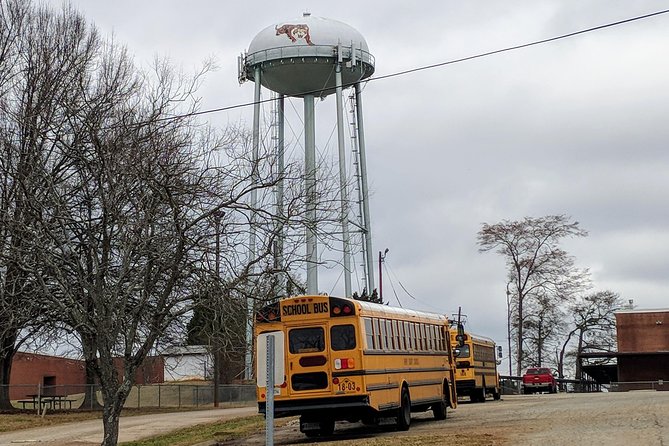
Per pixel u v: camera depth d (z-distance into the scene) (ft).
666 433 65.92
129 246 67.92
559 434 69.21
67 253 69.41
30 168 74.74
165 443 85.05
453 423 90.12
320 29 157.28
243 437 90.53
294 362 76.74
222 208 70.64
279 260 72.59
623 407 100.37
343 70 158.51
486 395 160.15
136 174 70.64
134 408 157.38
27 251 67.46
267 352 45.60
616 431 69.46
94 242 69.62
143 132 86.17
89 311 72.23
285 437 87.10
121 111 90.38
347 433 86.07
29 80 101.40
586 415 89.56
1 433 103.81
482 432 74.49
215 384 163.84
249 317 74.02
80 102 107.34
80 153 75.15
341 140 153.89
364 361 76.07
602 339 261.24
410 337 89.97
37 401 151.43
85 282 67.41
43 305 79.30
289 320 77.10
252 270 72.23
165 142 82.17
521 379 212.43
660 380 214.90
